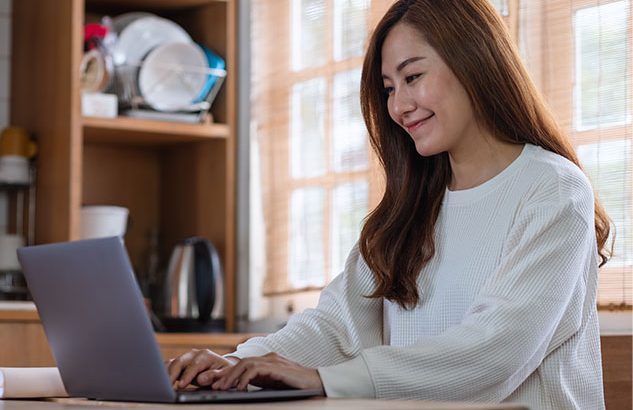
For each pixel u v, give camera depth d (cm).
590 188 188
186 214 411
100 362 156
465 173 200
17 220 389
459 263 195
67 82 363
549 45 273
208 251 374
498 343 169
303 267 361
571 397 186
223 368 170
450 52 191
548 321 173
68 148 360
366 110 210
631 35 257
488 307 174
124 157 416
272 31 381
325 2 354
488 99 193
